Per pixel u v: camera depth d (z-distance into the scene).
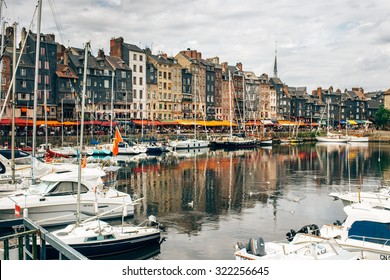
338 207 27.50
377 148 84.88
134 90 96.94
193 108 111.88
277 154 68.81
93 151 59.09
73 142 66.19
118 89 92.19
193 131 91.50
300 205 28.08
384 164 53.75
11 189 23.66
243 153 70.12
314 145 95.00
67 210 20.77
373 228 15.56
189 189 33.81
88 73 85.38
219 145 79.56
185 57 113.25
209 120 103.94
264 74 142.00
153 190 33.19
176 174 42.66
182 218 24.06
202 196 30.88
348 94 168.88
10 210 19.92
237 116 126.00
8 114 69.06
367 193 23.11
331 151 76.31
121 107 92.62
